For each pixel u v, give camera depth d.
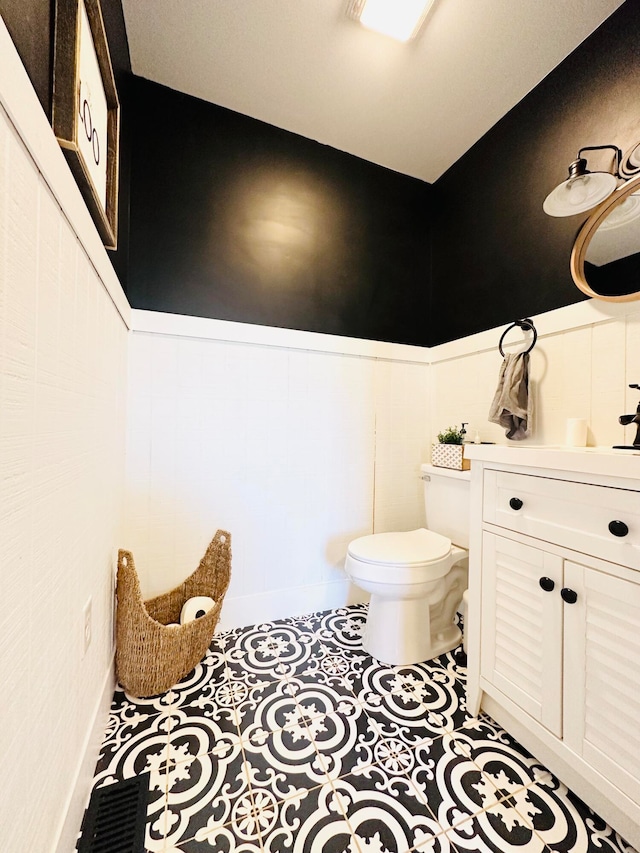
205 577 1.44
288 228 1.67
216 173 1.54
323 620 1.63
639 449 0.97
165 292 1.45
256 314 1.60
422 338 2.00
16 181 0.46
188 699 1.14
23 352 0.49
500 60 1.35
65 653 0.68
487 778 0.88
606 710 0.74
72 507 0.72
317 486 1.72
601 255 1.19
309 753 0.95
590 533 0.78
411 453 1.95
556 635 0.85
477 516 1.08
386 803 0.82
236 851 0.72
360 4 1.16
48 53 0.61
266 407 1.61
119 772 0.89
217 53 1.33
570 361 1.29
